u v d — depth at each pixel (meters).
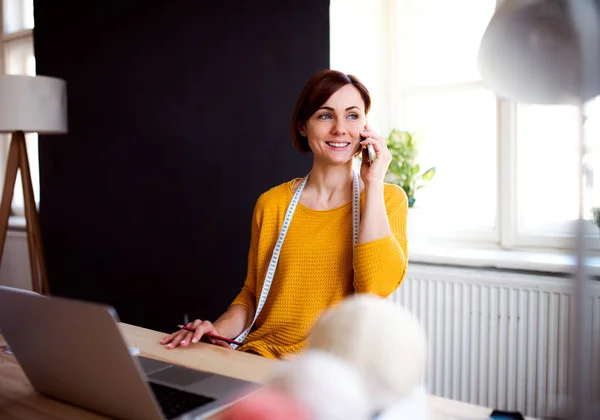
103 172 3.20
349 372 0.29
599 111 0.36
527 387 2.09
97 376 0.74
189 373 0.94
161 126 2.91
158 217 2.97
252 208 2.60
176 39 2.81
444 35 2.61
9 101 2.75
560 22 0.37
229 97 2.64
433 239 2.67
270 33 2.49
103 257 3.25
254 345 1.40
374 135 1.44
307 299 1.43
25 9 4.03
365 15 2.61
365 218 1.35
